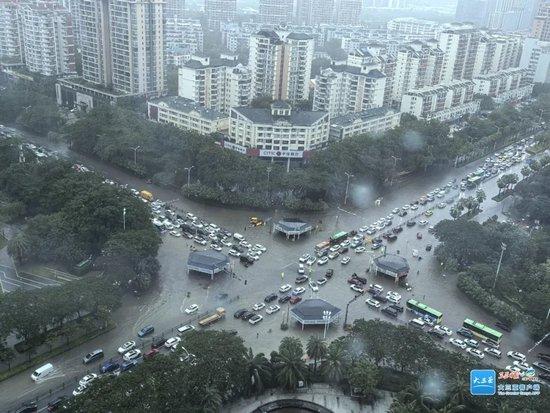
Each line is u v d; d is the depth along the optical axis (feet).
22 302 627.46
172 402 518.78
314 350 623.77
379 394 614.34
